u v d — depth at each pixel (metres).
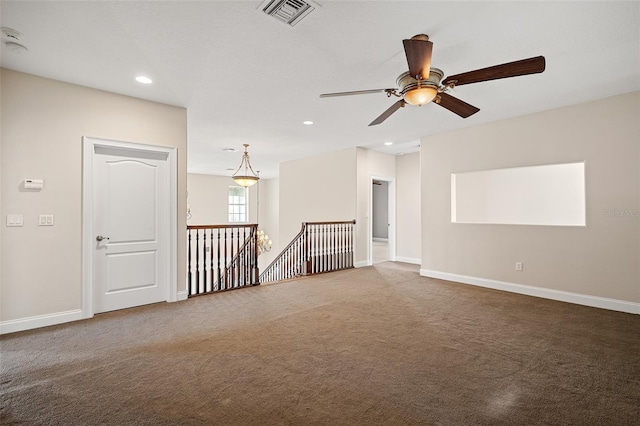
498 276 4.73
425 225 5.69
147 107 3.83
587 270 3.91
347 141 6.10
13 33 2.42
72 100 3.34
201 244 9.43
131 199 3.78
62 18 2.24
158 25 2.34
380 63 2.95
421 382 2.14
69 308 3.30
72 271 3.32
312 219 7.61
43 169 3.17
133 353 2.56
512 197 5.23
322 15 2.23
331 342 2.78
